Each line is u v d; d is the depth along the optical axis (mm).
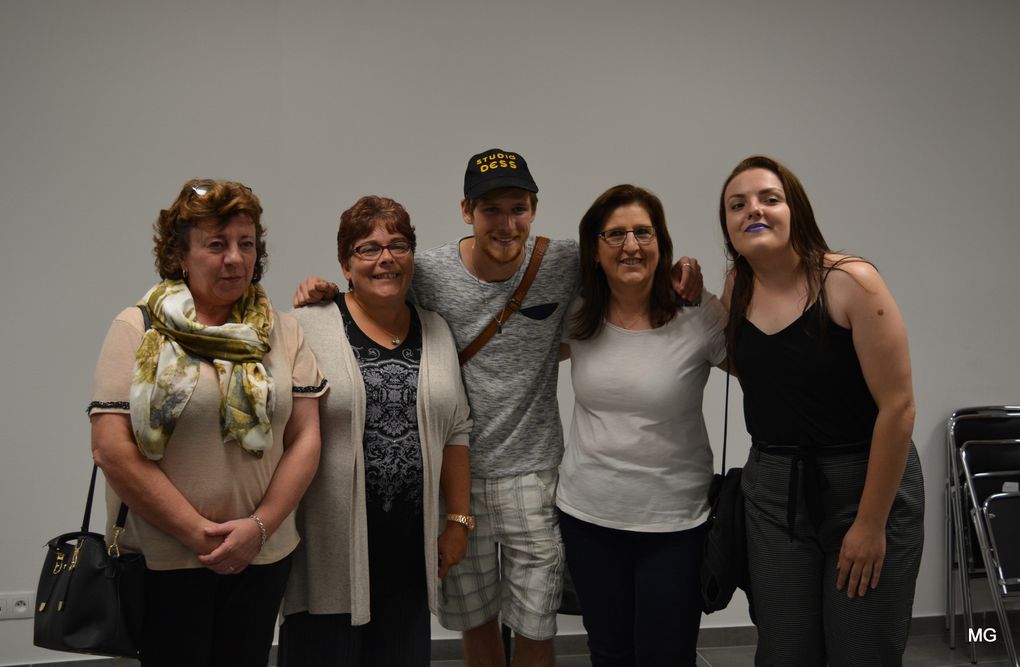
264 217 3020
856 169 3273
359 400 1887
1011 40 3338
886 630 1801
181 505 1593
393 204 1991
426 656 2047
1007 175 3359
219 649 1730
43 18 2891
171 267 1675
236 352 1644
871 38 3258
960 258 3346
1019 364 3391
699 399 2094
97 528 2994
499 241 2043
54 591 1583
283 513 1707
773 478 1896
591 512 2070
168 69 2957
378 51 3043
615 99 3143
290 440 1800
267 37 2994
